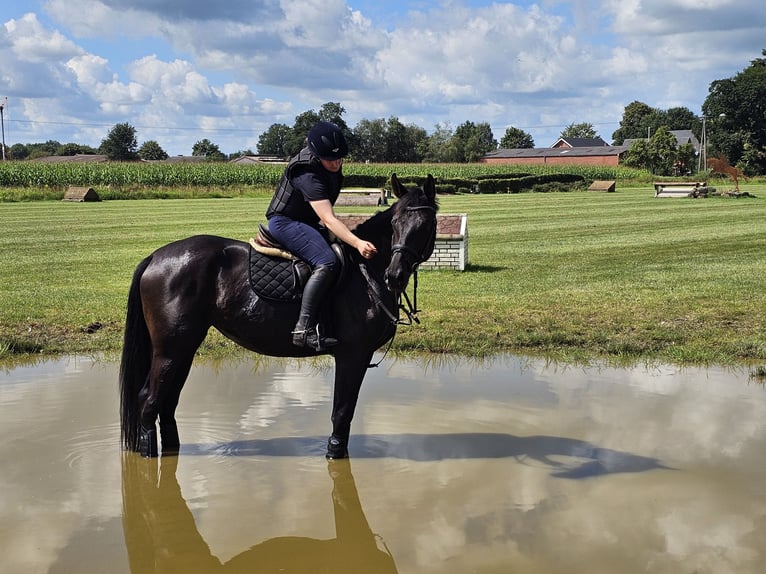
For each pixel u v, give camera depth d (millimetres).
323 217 5305
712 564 4109
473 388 7715
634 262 17125
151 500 5012
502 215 33188
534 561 4148
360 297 5492
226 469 5582
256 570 4105
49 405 7105
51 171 50969
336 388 5684
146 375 5824
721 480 5289
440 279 14484
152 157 164500
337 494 5109
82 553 4285
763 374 8070
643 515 4730
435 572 4047
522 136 192000
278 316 5484
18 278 14500
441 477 5402
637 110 194875
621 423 6578
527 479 5332
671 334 9680
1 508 4863
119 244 20766
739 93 102750
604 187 60656
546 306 11531
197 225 26172
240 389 7715
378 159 135875
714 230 25609
